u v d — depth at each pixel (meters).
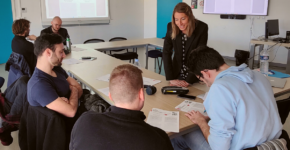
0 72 4.99
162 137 0.85
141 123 0.85
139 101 0.92
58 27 4.42
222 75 1.23
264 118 1.15
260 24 5.43
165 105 1.68
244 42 5.79
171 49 2.29
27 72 2.70
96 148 0.82
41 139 1.45
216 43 6.33
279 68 5.30
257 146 1.14
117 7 7.21
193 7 6.56
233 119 1.12
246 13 5.52
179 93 1.87
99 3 6.80
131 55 4.73
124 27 7.54
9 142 2.08
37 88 1.51
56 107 1.54
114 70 0.93
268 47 5.44
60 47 1.63
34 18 5.91
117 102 0.90
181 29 2.08
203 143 1.52
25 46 2.81
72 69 2.60
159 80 2.25
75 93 1.83
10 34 5.70
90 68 2.65
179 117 1.51
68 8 6.31
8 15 5.57
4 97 1.87
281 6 5.07
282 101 1.57
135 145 0.80
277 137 1.23
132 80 0.88
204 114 1.55
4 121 1.96
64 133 1.42
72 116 1.65
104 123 0.84
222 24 6.08
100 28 7.04
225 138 1.12
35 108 1.47
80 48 3.91
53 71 1.77
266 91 1.20
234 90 1.14
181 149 1.78
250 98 1.14
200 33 2.13
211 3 6.04
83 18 6.60
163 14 7.18
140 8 7.74
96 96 2.09
